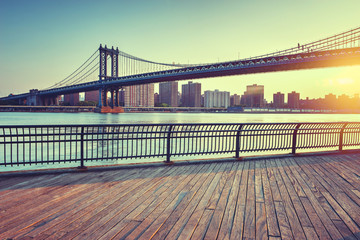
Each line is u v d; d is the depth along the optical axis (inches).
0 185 191.2
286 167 265.7
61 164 517.0
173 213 146.6
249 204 162.7
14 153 805.9
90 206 154.3
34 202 159.2
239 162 286.5
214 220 139.1
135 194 176.6
